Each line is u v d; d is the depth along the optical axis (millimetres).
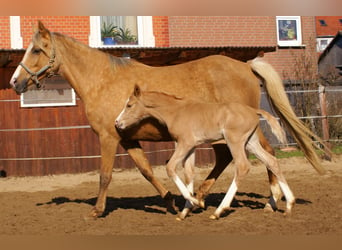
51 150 9992
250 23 13383
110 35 11648
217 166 5793
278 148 11828
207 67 5570
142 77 5621
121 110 5469
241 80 5582
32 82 5789
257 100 5746
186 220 5238
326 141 10219
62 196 7520
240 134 5035
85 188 8336
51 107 10070
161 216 5582
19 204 6832
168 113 5250
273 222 4961
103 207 5523
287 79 13539
